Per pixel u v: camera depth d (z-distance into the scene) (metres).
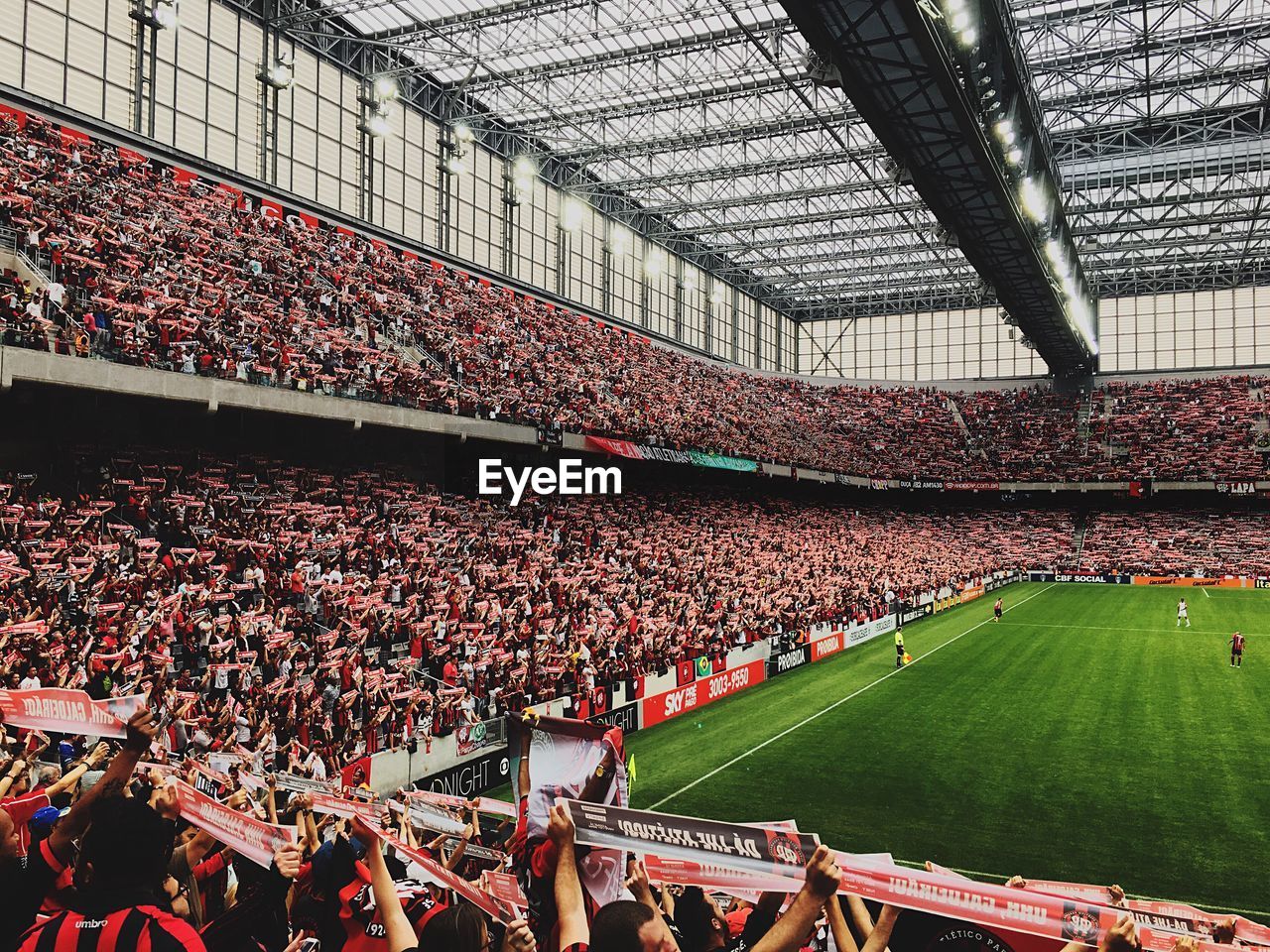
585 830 3.20
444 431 31.06
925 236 59.59
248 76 35.38
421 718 19.22
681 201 56.84
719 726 24.36
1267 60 39.91
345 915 4.12
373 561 25.72
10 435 22.84
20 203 23.75
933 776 19.31
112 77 30.30
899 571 51.88
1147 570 62.88
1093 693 27.27
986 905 3.02
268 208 34.84
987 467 67.81
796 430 63.38
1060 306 51.34
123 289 24.19
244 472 28.19
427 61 41.91
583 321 53.00
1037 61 40.88
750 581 40.31
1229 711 24.62
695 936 3.97
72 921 2.80
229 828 4.48
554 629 25.89
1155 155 50.97
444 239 45.03
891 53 25.20
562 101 42.41
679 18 34.38
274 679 18.25
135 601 19.03
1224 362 70.50
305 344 29.20
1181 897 13.15
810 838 2.88
